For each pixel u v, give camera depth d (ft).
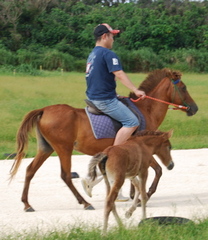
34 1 253.85
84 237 25.49
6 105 86.12
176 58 215.72
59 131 34.40
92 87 34.83
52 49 209.97
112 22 244.01
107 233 26.12
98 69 34.30
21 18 235.20
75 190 34.65
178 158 54.13
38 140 35.42
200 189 40.83
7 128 69.77
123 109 34.99
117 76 34.17
